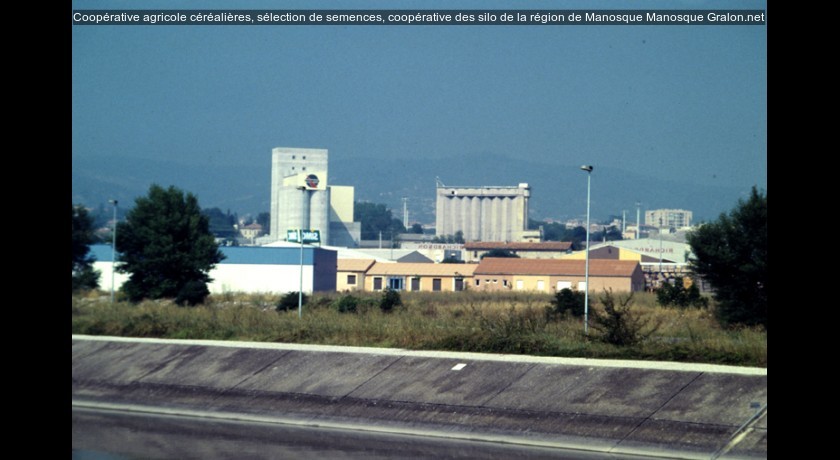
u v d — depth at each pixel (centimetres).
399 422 6312
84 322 10494
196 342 8994
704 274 11206
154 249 16362
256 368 7688
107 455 5438
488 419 6078
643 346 7206
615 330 7431
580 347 7300
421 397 6556
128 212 17000
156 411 7281
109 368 8375
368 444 5725
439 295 19862
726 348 6800
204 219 17325
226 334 9525
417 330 8419
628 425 5622
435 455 5338
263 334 9294
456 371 6850
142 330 10025
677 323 10981
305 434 6116
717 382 5872
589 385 6203
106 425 6600
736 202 11275
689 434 5369
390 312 11969
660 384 6012
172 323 10106
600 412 5825
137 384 7888
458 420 6150
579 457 5278
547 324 8381
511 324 8112
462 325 8769
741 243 10925
